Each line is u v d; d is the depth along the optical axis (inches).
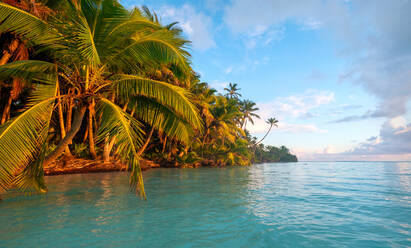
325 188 327.3
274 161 3799.2
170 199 233.5
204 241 121.1
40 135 206.8
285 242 120.9
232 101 1200.8
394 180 454.0
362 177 533.0
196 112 281.3
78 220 155.4
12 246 111.5
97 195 250.1
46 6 320.8
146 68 291.9
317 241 122.0
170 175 559.2
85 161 577.9
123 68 282.0
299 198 244.2
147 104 318.3
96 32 239.3
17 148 184.4
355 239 124.9
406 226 147.2
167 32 251.1
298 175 602.2
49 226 141.9
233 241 121.6
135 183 211.3
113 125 219.5
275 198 243.8
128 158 212.8
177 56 248.8
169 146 1005.2
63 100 257.6
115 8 231.0
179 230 137.6
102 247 111.5
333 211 186.5
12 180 192.5
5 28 233.3
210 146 1305.4
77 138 769.6
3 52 324.2
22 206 195.0
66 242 117.2
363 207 201.6
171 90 267.6
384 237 127.6
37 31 233.1
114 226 143.7
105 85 262.7
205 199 235.6
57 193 262.4
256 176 558.9
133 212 178.2
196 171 741.9
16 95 398.9
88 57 197.6
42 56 348.2
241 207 199.2
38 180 229.3
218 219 161.3
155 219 159.8
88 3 226.4
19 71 228.1
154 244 116.2
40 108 212.5
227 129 1161.4
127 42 261.4
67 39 204.5
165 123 326.6
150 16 366.3
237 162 1422.2
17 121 191.5
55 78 241.4
